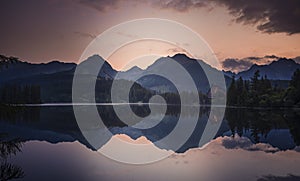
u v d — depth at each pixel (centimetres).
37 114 7469
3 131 3612
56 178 1521
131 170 1706
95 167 1770
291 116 7175
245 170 1706
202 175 1596
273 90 14212
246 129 4181
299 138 3197
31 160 1958
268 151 2366
